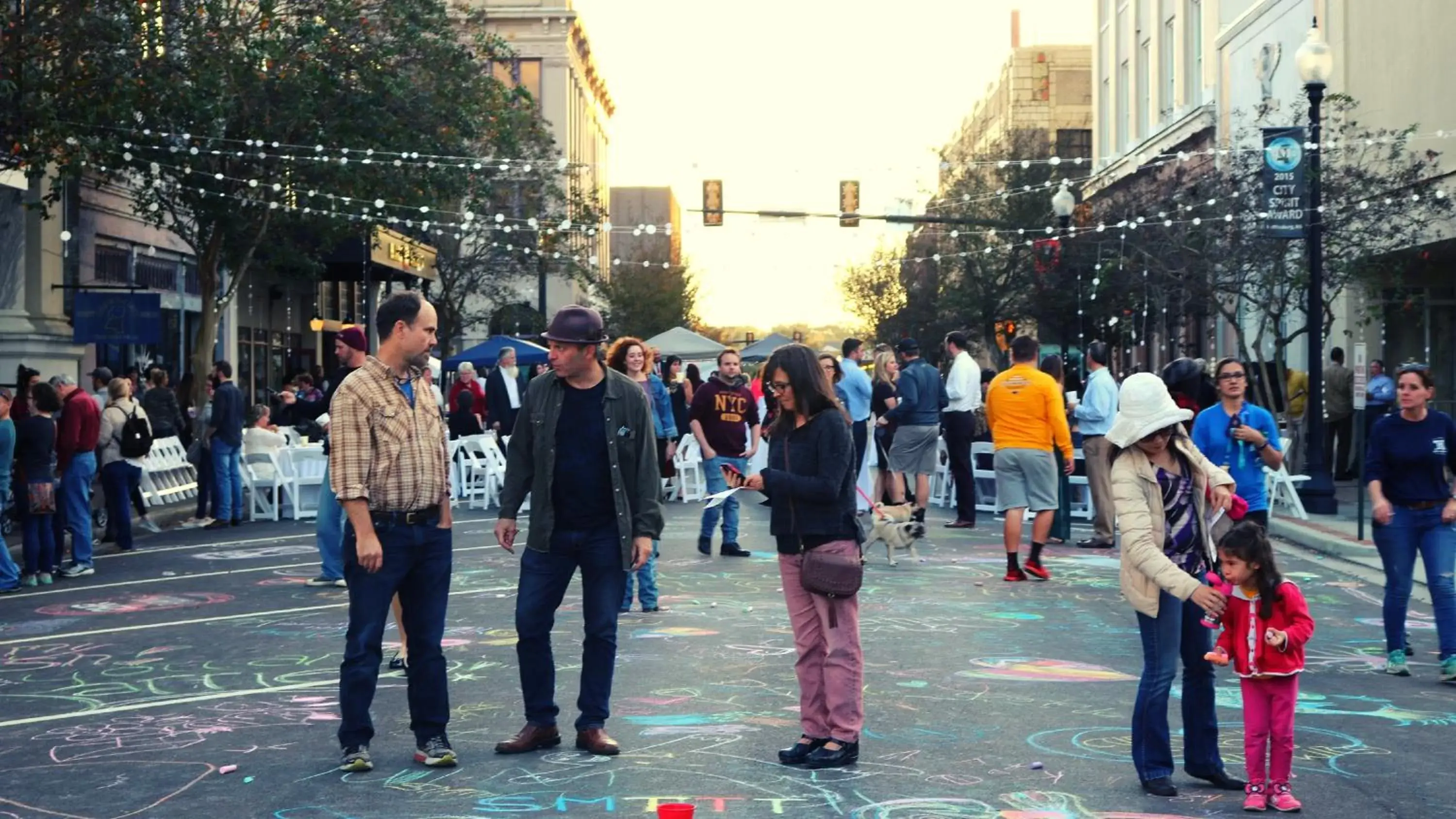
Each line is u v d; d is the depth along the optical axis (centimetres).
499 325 4969
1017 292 4578
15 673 958
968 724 794
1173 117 4088
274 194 2681
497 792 655
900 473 1830
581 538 731
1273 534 1852
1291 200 2002
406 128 2756
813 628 719
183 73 2430
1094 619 1162
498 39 2972
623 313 7112
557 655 995
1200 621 666
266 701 859
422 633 706
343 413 688
